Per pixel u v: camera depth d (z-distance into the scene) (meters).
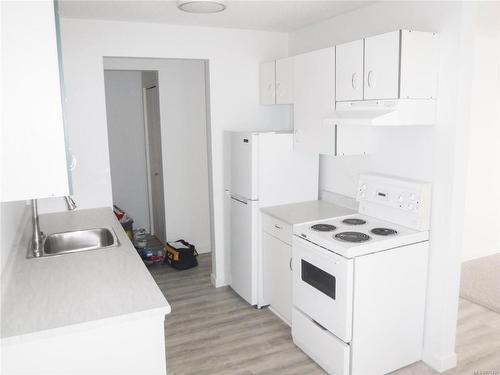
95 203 3.52
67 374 1.63
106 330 1.67
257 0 2.81
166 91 4.78
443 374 2.67
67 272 2.13
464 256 4.59
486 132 4.43
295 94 3.39
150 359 1.76
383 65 2.47
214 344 3.08
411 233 2.64
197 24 3.57
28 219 3.09
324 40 3.52
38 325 1.58
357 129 3.04
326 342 2.65
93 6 2.90
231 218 3.88
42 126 1.56
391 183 2.86
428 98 2.50
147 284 1.96
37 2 1.50
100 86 3.40
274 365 2.81
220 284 4.13
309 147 3.29
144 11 3.07
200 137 5.01
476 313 3.51
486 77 4.32
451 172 2.50
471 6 2.38
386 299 2.57
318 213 3.29
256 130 4.03
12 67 1.50
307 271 2.80
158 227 5.54
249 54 3.89
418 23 2.63
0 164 1.53
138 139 5.68
